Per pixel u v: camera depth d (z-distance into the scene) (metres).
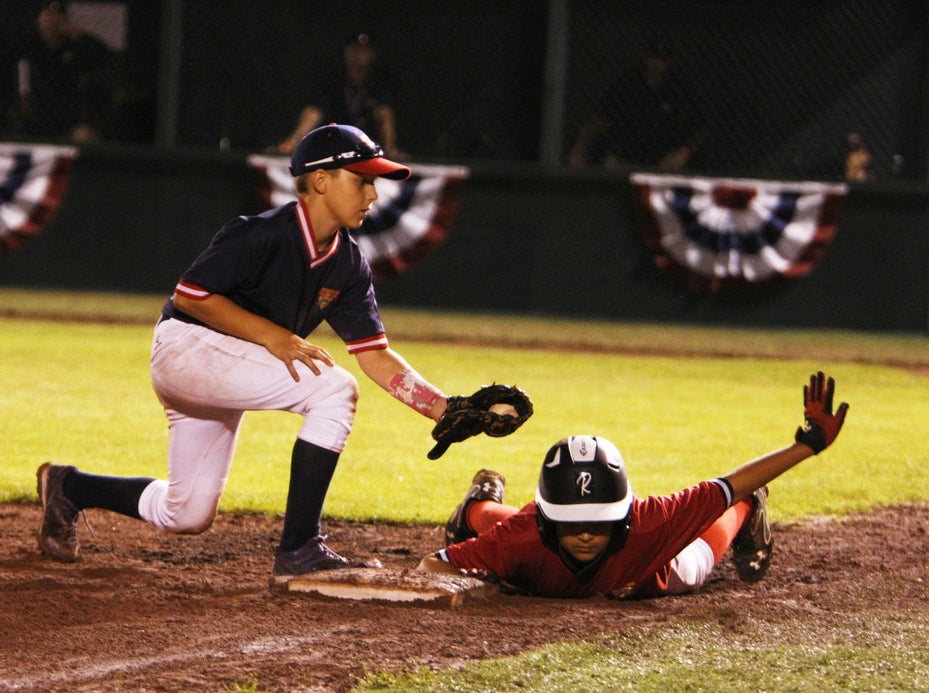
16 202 54.84
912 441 28.97
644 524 14.38
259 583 15.77
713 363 42.97
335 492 22.20
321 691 11.37
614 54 55.97
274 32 55.66
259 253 14.48
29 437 26.14
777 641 12.98
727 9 55.66
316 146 14.53
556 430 29.16
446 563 15.01
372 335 15.65
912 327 55.12
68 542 16.69
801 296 54.88
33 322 46.59
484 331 48.31
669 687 11.36
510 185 54.69
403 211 54.44
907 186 54.00
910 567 17.30
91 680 11.73
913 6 55.28
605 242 54.81
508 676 11.62
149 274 55.66
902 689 11.41
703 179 53.94
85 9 57.00
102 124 56.72
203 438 15.51
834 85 55.94
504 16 55.84
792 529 20.00
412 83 56.31
